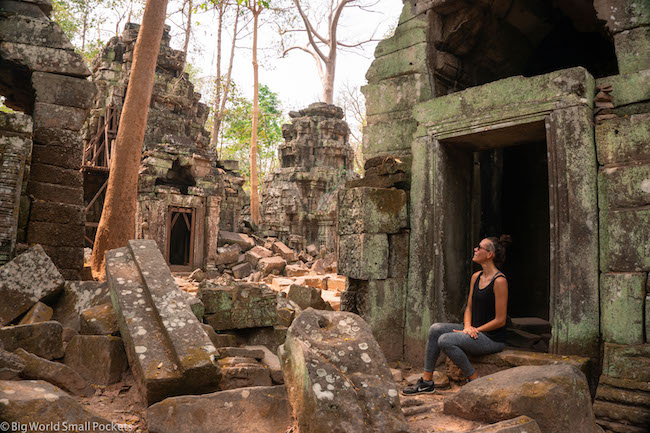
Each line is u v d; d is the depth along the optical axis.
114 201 8.67
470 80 6.16
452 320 5.20
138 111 8.98
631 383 3.56
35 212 5.71
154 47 9.22
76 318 4.29
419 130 5.43
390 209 5.40
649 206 3.79
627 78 4.16
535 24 6.12
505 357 4.07
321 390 2.51
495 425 2.69
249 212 24.80
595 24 5.79
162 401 2.80
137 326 3.34
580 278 4.07
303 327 3.00
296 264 18.61
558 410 2.74
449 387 4.29
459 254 5.44
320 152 26.09
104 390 3.30
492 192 7.05
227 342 4.33
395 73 5.88
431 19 5.70
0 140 5.20
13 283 4.20
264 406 2.95
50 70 5.98
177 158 16.83
